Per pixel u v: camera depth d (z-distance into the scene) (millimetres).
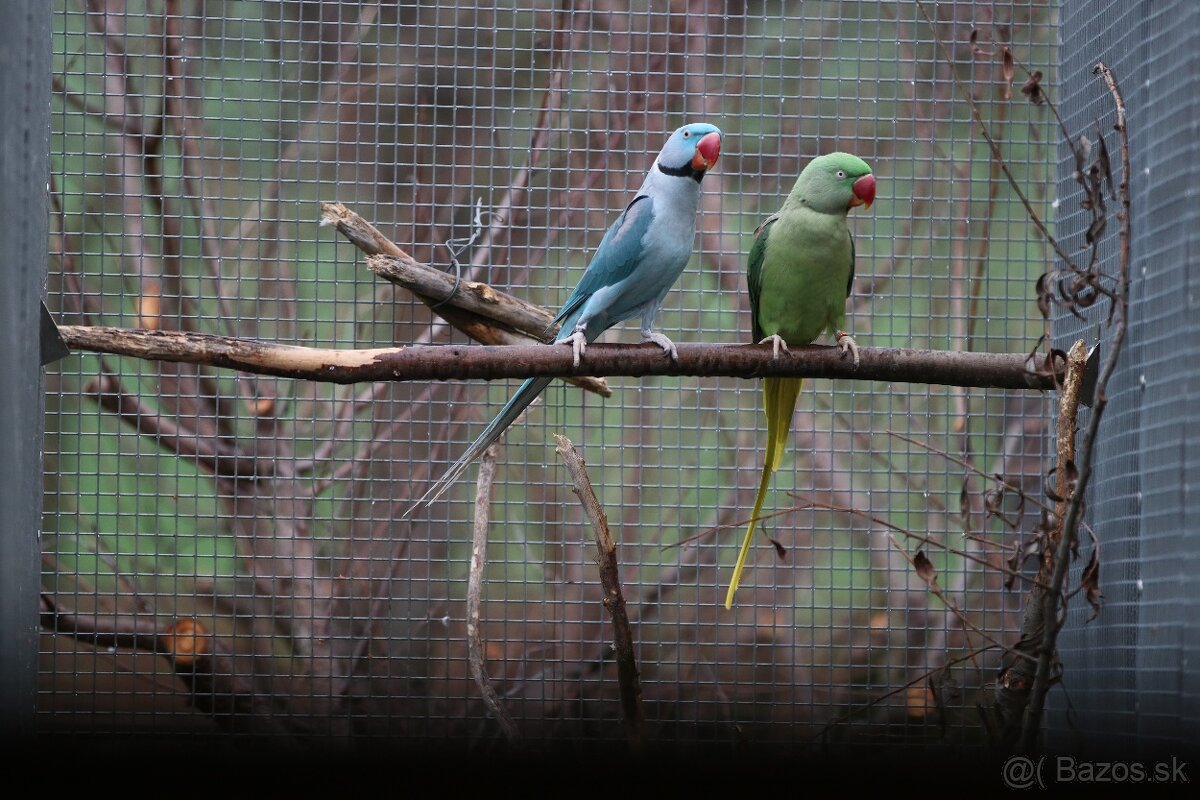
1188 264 5199
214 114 9234
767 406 6457
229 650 8336
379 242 6875
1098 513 6141
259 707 8320
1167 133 5445
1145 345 5625
